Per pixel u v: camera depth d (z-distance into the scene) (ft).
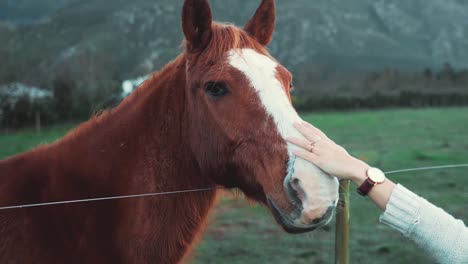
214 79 6.86
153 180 7.56
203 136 7.20
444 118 79.66
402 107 116.37
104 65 84.89
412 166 30.83
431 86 143.64
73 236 7.14
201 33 7.32
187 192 7.68
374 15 409.49
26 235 6.98
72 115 72.28
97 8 191.21
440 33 399.65
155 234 7.38
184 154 7.68
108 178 7.51
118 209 7.33
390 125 66.74
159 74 8.17
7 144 43.78
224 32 7.25
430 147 40.60
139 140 7.70
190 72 7.37
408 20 409.08
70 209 7.17
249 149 6.61
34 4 386.93
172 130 7.71
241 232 18.34
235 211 21.39
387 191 4.98
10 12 378.73
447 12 424.87
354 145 43.52
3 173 7.53
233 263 15.28
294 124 6.25
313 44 256.32
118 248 7.29
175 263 7.66
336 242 8.51
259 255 15.94
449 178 25.57
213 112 6.93
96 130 7.86
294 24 272.31
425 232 4.75
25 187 7.32
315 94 120.67
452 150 38.24
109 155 7.62
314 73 155.63
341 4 379.76
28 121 67.87
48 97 74.08
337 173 5.36
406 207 4.82
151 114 7.81
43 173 7.48
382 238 16.94
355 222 18.42
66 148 7.73
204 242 17.13
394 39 367.45
